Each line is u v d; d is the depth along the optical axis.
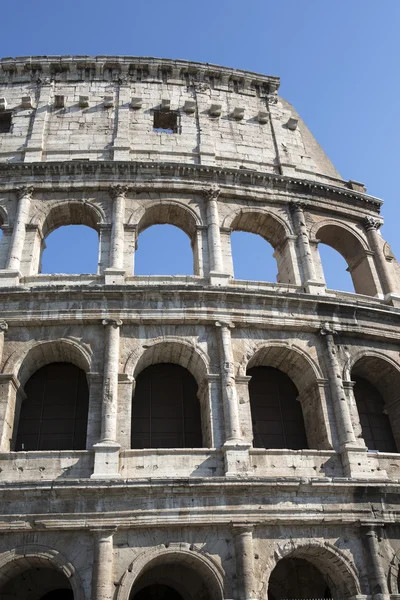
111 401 29.66
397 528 29.14
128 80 45.84
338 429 31.77
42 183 38.66
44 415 32.47
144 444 32.22
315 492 28.50
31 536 26.16
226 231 38.66
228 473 28.25
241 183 40.97
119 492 26.66
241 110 45.66
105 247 36.66
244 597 25.38
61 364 34.22
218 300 33.72
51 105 44.22
